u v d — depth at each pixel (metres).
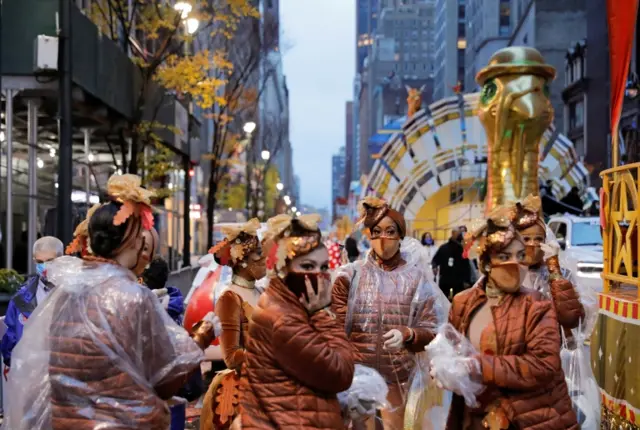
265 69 60.00
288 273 3.33
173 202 26.52
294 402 3.23
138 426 3.19
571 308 4.92
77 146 19.02
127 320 3.25
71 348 3.22
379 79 137.38
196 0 20.31
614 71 7.80
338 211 82.88
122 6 15.80
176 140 20.84
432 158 29.92
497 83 14.57
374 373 3.71
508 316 3.74
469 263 13.33
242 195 52.72
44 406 3.34
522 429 3.62
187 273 23.98
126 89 15.34
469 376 3.60
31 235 13.34
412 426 5.05
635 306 5.18
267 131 72.56
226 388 4.39
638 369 5.07
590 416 4.82
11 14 11.61
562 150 28.00
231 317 4.46
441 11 103.06
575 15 45.00
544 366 3.59
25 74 11.62
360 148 151.75
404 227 5.50
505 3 71.62
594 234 14.53
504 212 3.84
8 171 12.27
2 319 6.27
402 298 5.30
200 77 16.17
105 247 3.41
